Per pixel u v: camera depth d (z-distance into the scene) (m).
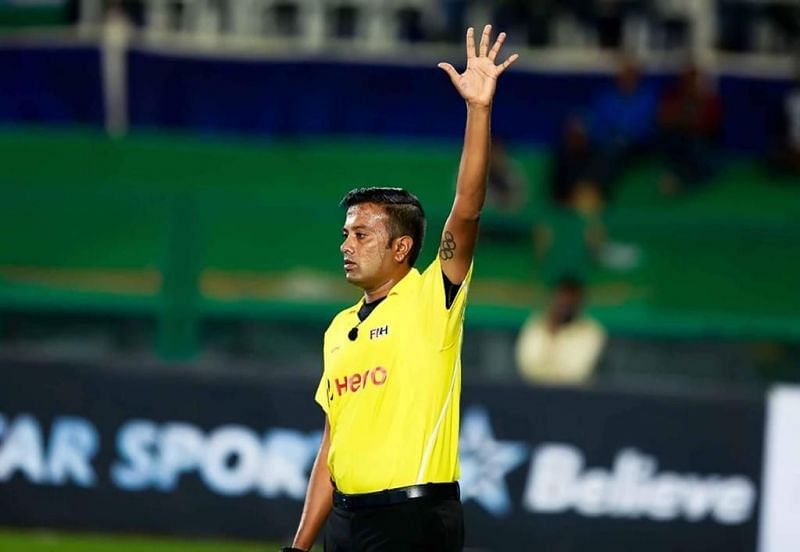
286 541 33.81
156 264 44.31
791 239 39.03
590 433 33.94
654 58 66.50
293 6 67.69
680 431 33.94
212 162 63.41
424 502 17.55
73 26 66.56
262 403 34.34
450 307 17.73
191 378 34.44
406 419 17.64
